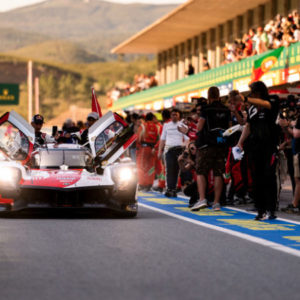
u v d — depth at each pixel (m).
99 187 18.52
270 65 40.53
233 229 16.78
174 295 9.35
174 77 91.56
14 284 9.96
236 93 21.56
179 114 28.00
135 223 17.66
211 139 20.95
